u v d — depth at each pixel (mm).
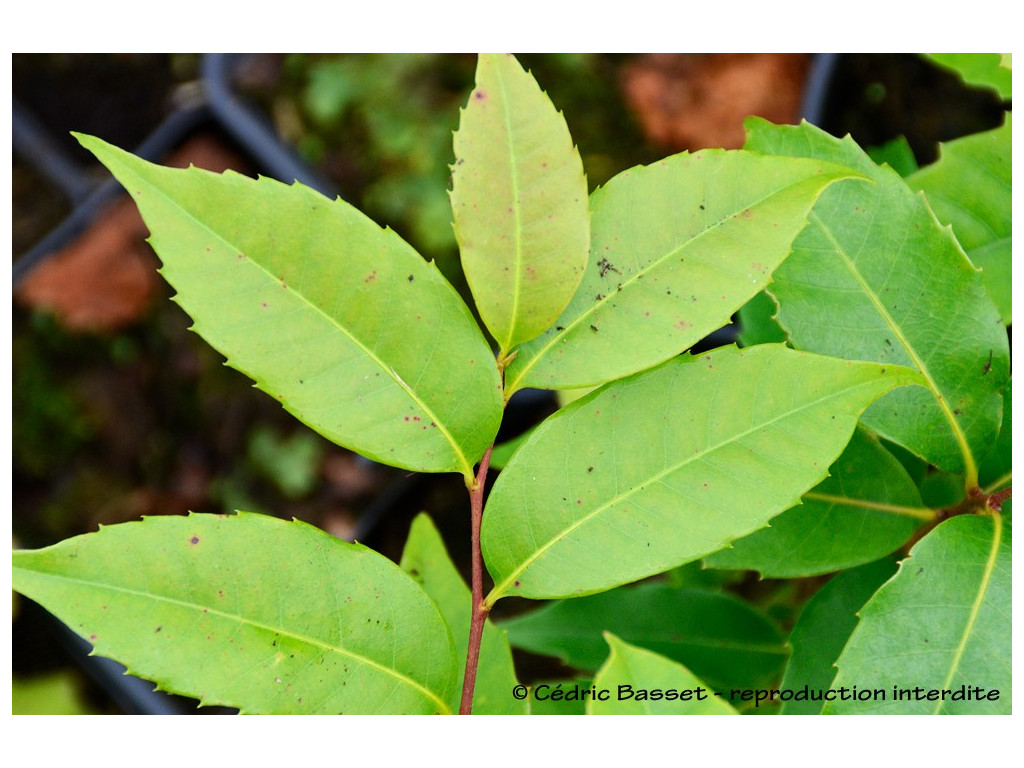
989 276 351
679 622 389
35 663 555
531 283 294
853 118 535
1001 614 308
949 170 357
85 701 548
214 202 287
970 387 324
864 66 541
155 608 285
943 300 324
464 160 292
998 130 354
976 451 326
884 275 325
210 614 288
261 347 288
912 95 535
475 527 300
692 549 289
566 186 293
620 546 292
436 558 354
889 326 324
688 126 590
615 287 296
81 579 283
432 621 300
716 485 292
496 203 293
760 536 342
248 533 292
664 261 296
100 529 286
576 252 293
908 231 325
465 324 296
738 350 296
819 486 344
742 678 383
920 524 342
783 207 293
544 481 297
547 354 297
